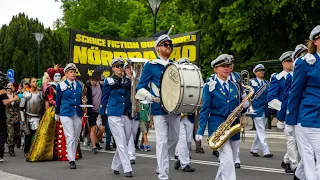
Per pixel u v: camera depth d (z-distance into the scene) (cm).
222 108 621
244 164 1009
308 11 2047
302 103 562
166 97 696
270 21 2150
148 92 714
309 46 559
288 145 855
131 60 901
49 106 1146
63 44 5138
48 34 5019
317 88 550
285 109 792
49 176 883
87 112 1262
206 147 1358
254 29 2198
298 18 2089
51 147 1120
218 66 629
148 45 1506
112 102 860
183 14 2602
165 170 725
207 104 623
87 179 844
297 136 588
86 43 1462
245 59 2362
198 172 914
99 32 4259
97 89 1286
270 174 877
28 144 1209
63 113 970
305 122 552
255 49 2264
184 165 923
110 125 863
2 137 1109
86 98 1257
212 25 2267
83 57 1454
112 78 870
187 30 2786
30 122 1192
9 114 1233
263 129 1126
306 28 2109
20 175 899
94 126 1268
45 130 1116
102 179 842
